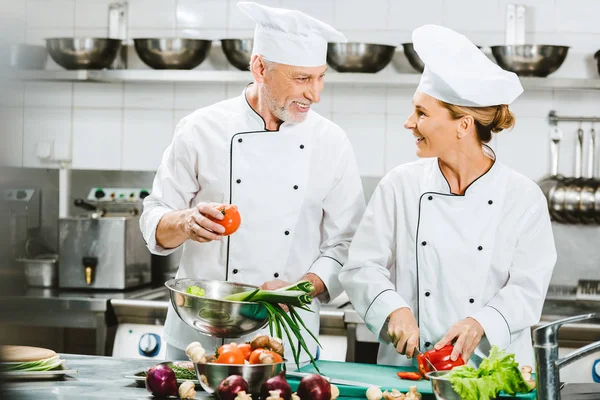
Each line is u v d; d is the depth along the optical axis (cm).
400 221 224
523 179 221
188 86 402
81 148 409
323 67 222
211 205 207
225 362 177
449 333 200
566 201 378
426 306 220
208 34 401
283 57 217
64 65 384
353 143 392
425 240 219
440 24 385
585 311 341
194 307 189
